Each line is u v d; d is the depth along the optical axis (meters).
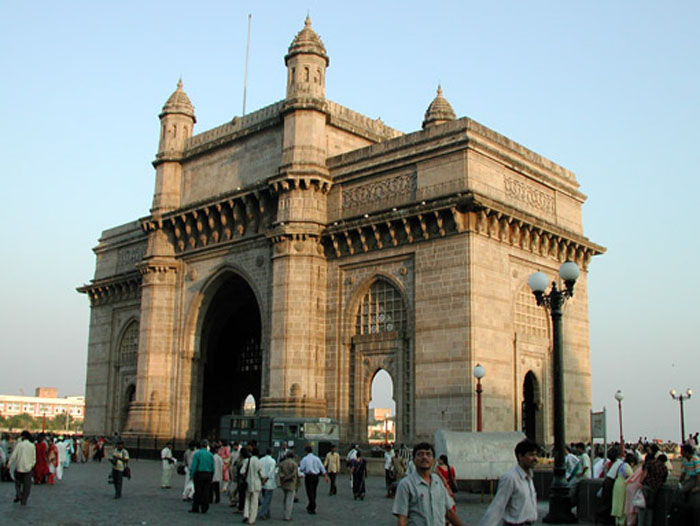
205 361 60.94
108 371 74.75
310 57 54.66
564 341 51.97
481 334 43.97
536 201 51.19
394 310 48.28
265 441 47.47
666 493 21.77
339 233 50.69
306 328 50.19
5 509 26.86
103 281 75.94
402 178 48.72
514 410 45.59
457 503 31.95
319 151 53.12
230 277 58.69
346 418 49.31
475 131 46.44
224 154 60.25
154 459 58.03
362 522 26.00
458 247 44.78
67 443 52.50
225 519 26.31
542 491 32.06
